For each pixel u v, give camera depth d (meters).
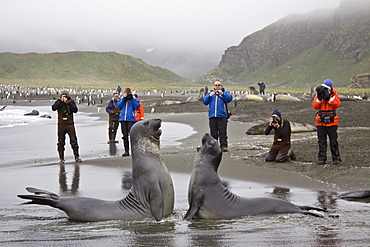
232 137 19.14
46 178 10.94
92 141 20.09
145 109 46.12
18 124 32.09
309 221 6.41
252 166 11.77
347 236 5.40
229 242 5.27
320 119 11.66
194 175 7.34
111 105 19.08
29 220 6.99
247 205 7.05
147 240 5.51
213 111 14.64
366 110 30.05
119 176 11.02
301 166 11.55
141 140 7.43
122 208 7.09
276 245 5.06
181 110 42.41
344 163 11.62
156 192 7.02
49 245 5.34
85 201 7.08
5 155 15.82
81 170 12.01
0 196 8.95
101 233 5.98
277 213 6.95
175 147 16.05
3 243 5.50
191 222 6.70
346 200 8.14
